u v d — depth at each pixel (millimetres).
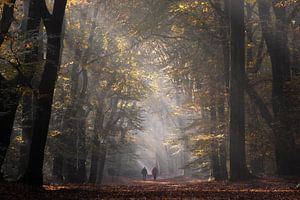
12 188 13812
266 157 30516
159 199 13328
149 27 25953
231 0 22219
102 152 37562
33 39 15891
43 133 15859
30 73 15945
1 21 15742
